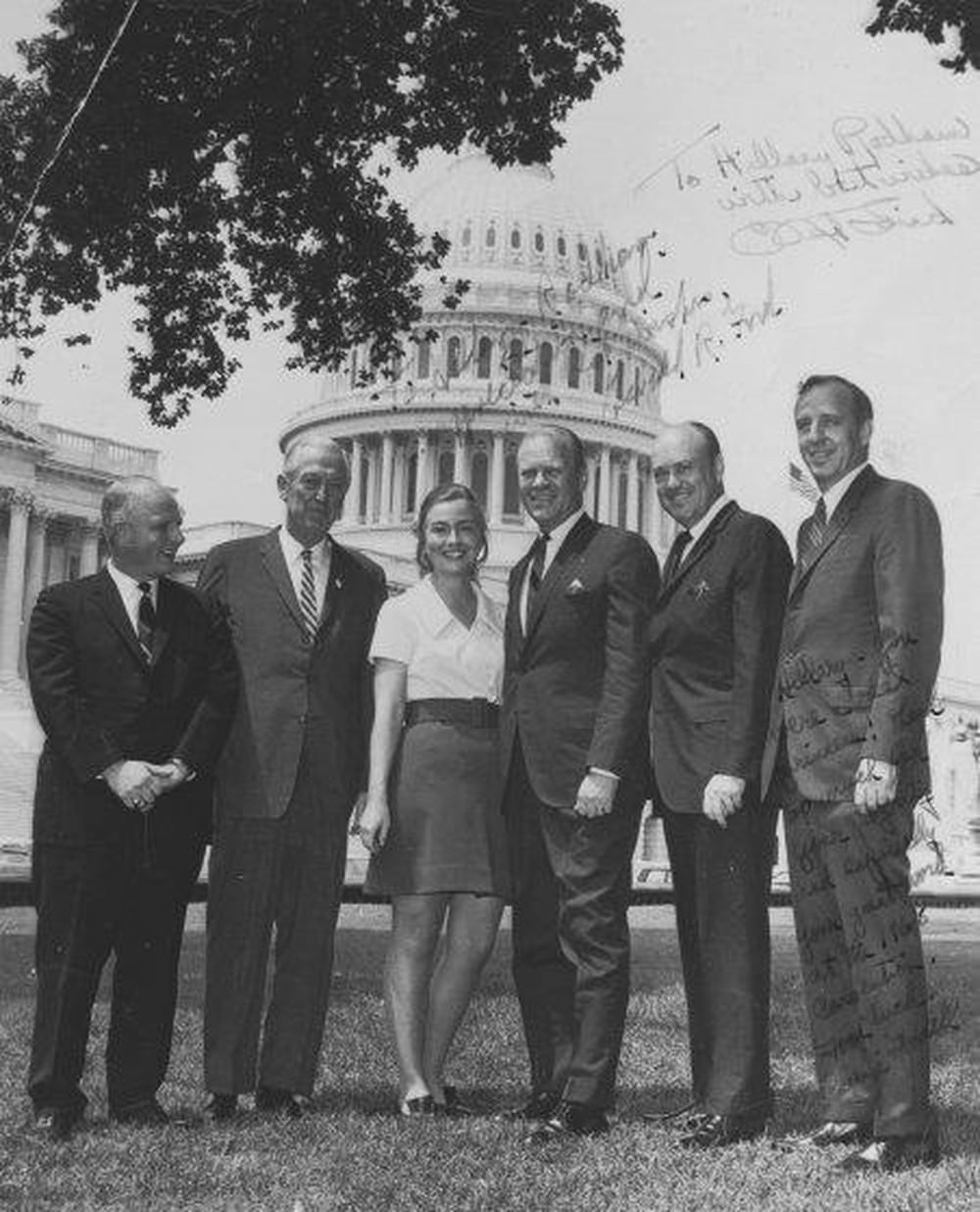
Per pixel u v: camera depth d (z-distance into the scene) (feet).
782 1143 20.01
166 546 22.54
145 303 59.36
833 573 20.43
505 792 22.84
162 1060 22.07
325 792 23.24
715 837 21.07
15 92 55.36
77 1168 18.45
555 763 21.88
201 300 59.72
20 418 227.20
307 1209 16.62
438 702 23.18
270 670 23.34
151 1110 21.75
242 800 22.94
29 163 55.83
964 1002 37.68
